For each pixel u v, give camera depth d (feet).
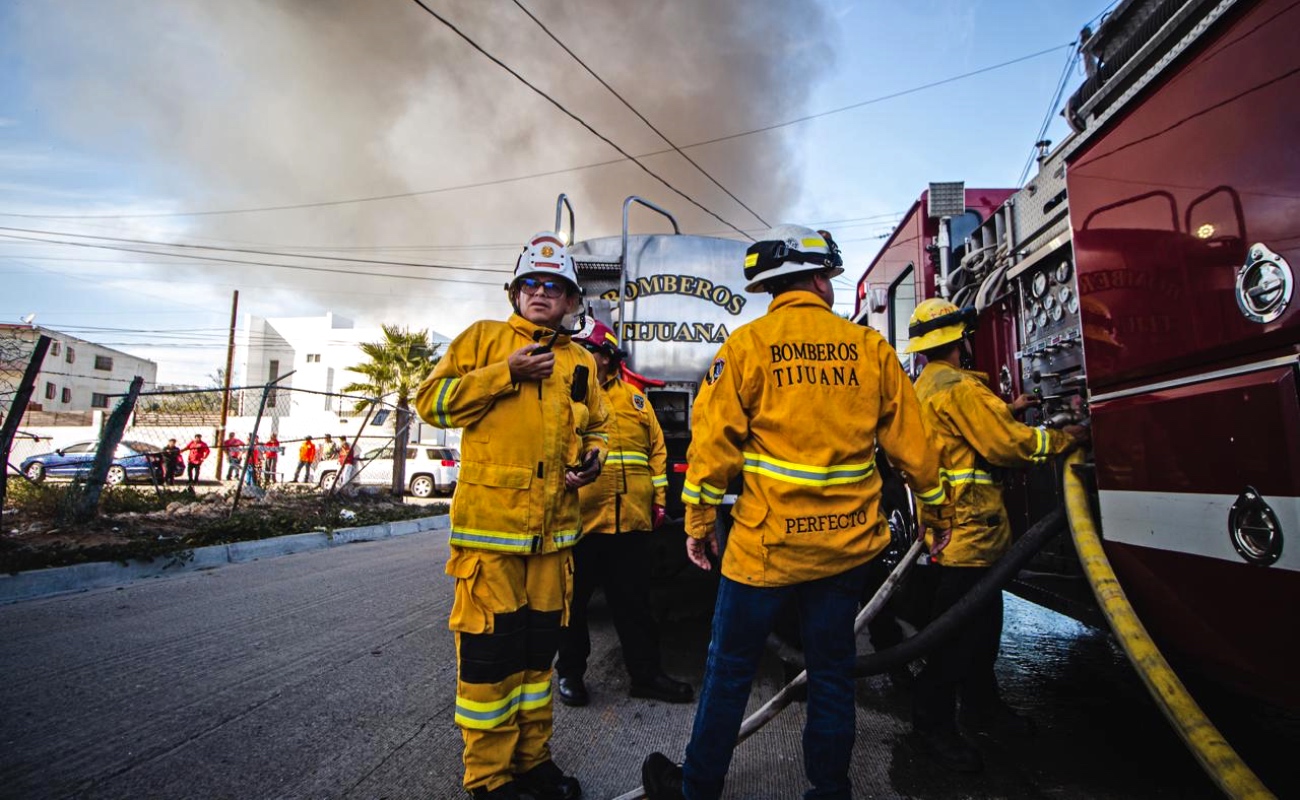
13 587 17.63
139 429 86.48
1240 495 5.32
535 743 7.43
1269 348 5.07
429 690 11.14
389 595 18.39
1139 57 6.27
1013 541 11.37
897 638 12.70
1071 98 7.39
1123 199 6.66
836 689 6.38
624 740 9.46
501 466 7.09
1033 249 10.07
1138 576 6.54
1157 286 6.18
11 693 10.77
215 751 8.84
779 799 7.82
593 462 7.85
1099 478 7.07
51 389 135.33
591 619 16.49
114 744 8.99
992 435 8.15
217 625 14.98
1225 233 5.41
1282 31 4.86
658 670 11.19
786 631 10.30
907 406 6.76
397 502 44.27
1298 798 7.00
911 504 12.98
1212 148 5.53
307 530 29.60
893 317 18.61
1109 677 12.00
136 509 30.91
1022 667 12.59
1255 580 5.20
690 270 17.01
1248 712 7.71
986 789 7.97
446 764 8.56
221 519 29.19
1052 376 9.82
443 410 7.13
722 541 13.55
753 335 6.63
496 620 6.97
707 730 6.50
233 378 121.90
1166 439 6.11
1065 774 8.32
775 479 6.33
